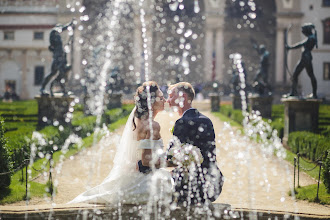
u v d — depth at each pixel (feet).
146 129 16.84
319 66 154.20
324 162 25.14
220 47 158.30
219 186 17.30
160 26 167.32
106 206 17.01
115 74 89.25
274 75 167.12
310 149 37.37
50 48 50.62
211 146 17.06
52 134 39.29
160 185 17.13
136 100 17.12
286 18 156.46
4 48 152.87
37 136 35.86
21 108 85.25
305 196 24.36
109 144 44.83
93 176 29.71
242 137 52.44
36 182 26.61
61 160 35.14
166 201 17.02
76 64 146.92
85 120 57.62
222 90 153.48
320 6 154.71
